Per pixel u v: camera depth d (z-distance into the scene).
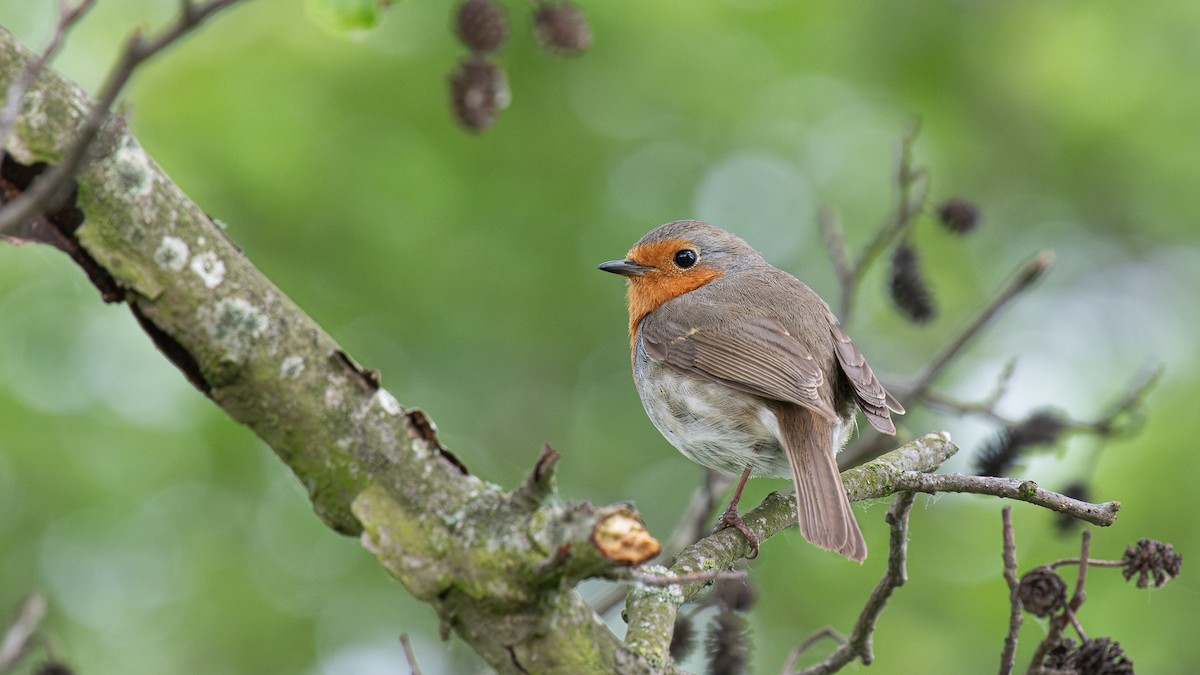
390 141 13.06
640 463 13.60
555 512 4.64
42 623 11.77
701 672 7.87
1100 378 14.53
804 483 7.61
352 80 13.29
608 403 13.62
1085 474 9.86
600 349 13.55
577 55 8.62
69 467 11.89
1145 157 14.84
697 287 10.02
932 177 15.07
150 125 12.59
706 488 9.79
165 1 13.00
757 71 14.23
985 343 15.02
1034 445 9.52
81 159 3.77
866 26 14.86
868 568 12.38
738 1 14.37
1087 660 6.18
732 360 8.80
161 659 12.09
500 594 4.62
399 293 12.75
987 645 11.90
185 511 12.41
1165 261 15.71
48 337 12.21
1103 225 15.77
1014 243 15.56
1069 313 15.54
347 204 12.80
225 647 12.37
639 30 13.77
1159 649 11.34
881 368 14.84
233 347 4.71
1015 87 15.12
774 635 12.23
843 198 14.72
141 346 12.42
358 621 12.86
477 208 13.26
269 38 13.31
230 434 12.34
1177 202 15.06
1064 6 14.93
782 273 10.08
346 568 12.90
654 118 14.28
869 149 14.82
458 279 13.05
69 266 12.43
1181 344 15.11
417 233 12.92
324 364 4.80
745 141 14.45
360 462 4.77
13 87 4.23
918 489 6.82
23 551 11.90
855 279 10.12
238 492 12.58
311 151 12.72
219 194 12.55
